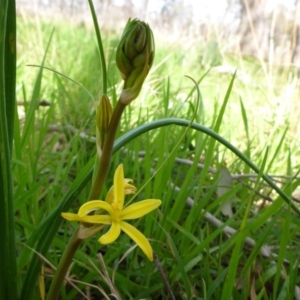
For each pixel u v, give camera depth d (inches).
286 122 17.2
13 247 4.7
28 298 5.1
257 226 7.3
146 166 8.3
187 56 29.5
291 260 6.5
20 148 7.7
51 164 10.1
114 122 4.0
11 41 4.6
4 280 4.7
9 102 4.7
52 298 4.8
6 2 4.1
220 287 6.9
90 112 15.5
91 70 22.5
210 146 8.1
